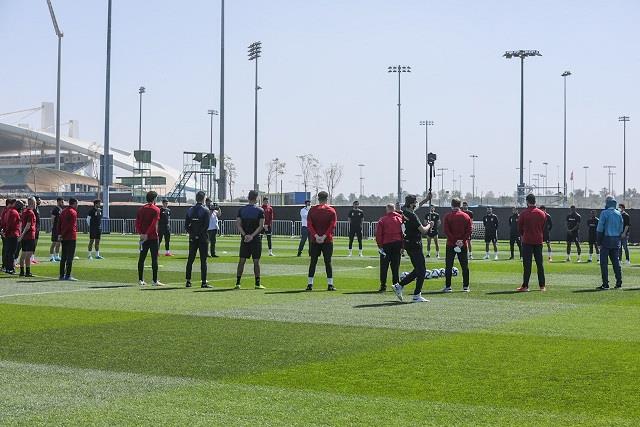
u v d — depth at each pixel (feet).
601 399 31.17
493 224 120.78
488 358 39.29
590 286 78.18
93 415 28.58
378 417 28.48
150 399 30.96
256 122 275.39
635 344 43.34
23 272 87.40
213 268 98.48
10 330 47.78
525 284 72.49
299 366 37.32
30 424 27.40
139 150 382.22
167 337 45.29
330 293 69.56
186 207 244.42
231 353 40.50
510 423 27.78
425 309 58.44
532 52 270.05
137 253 128.88
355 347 42.32
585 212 206.59
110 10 211.00
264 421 27.89
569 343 43.68
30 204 87.20
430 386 33.35
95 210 115.03
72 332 47.03
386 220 65.10
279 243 170.91
